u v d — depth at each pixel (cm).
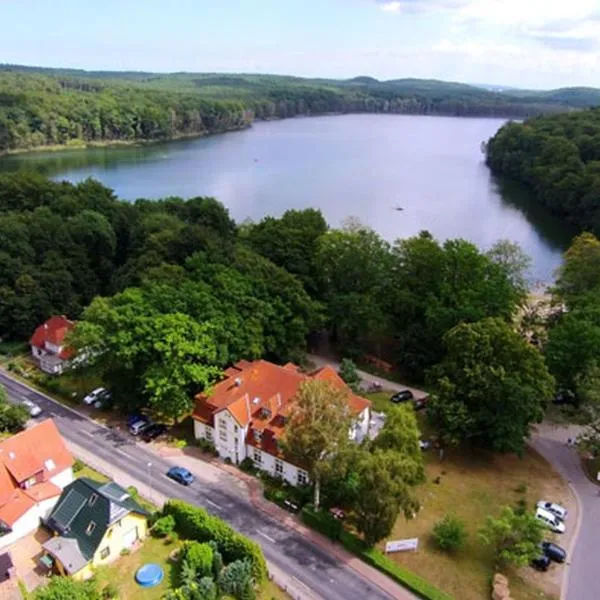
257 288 8212
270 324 8031
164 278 8338
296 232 10050
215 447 6669
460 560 5231
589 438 6706
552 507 5850
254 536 5384
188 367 6700
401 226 17150
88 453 6581
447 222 17788
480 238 16262
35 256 10294
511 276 9894
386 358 9275
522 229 17325
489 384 6419
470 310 8050
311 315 8481
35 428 5991
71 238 10631
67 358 8312
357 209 18862
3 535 5216
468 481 6341
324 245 9438
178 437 6969
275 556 5150
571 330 7544
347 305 8850
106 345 7094
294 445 5403
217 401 6656
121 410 7550
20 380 8375
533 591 4925
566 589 4969
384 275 9188
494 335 6775
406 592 4822
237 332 7481
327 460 5341
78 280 10394
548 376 6669
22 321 9344
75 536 5034
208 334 7112
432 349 8400
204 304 7475
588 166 18512
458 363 6800
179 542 5234
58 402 7769
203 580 4541
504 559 5216
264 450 6200
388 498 4931
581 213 17388
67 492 5438
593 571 5175
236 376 6888
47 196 12738
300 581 4888
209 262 8862
